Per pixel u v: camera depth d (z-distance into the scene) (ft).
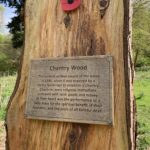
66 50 1.71
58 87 1.68
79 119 1.61
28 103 1.75
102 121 1.56
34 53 1.79
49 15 1.77
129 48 1.58
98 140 1.59
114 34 1.59
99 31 1.63
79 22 1.69
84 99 1.61
